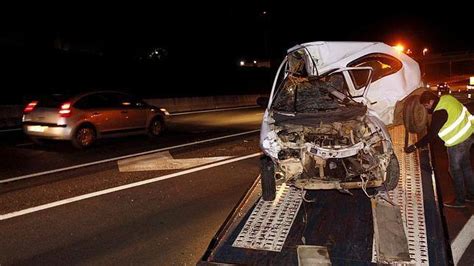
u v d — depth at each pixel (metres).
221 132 13.77
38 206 6.60
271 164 5.66
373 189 5.86
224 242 4.77
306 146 5.12
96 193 7.21
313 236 4.84
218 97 25.02
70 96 10.98
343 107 5.88
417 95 7.36
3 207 6.56
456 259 4.83
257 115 18.95
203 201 6.80
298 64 7.18
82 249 5.12
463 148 6.05
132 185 7.66
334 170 5.22
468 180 6.22
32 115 10.95
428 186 5.87
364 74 7.44
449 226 5.66
